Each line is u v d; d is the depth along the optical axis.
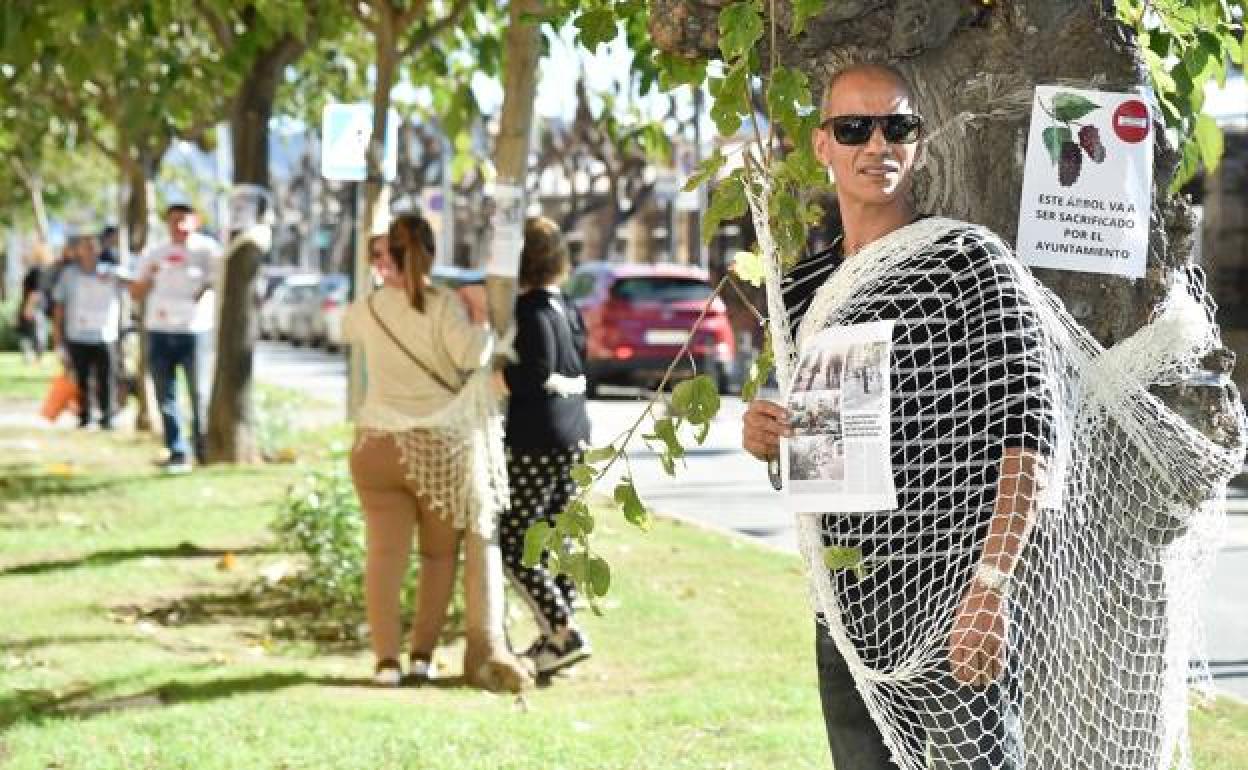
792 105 4.39
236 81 15.55
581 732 7.34
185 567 11.55
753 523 14.98
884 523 4.11
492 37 12.45
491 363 8.70
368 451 8.48
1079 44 4.53
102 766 6.75
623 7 5.40
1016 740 4.16
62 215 49.47
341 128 11.22
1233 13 6.09
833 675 4.33
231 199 17.53
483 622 8.55
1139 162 4.53
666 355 28.25
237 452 17.67
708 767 6.77
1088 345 4.33
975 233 4.09
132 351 24.50
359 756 6.91
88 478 16.33
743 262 4.59
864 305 4.14
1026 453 3.96
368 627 9.66
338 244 67.00
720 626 9.88
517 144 8.79
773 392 28.56
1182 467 4.46
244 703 7.81
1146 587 4.51
